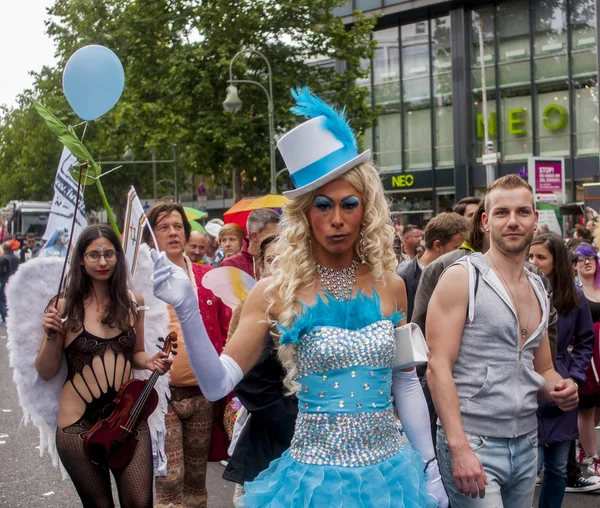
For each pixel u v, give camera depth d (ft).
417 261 17.57
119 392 12.10
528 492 10.37
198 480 14.76
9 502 17.67
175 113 75.31
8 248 61.98
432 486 8.81
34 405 12.64
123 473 11.85
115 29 80.59
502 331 9.93
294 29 75.87
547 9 90.07
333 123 8.36
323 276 8.57
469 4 94.22
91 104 12.66
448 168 97.55
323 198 8.21
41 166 142.20
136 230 13.03
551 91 90.68
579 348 15.72
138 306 13.07
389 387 8.48
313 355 8.11
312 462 8.12
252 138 74.79
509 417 9.95
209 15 72.43
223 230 25.30
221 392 7.85
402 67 100.32
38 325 12.63
